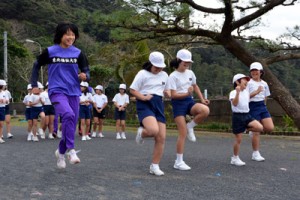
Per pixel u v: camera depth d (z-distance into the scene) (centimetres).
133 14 1359
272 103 1642
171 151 825
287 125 1507
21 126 1823
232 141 1101
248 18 1320
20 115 3288
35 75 494
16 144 967
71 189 439
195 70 4538
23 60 4103
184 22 1432
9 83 4031
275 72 4009
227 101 1761
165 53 2045
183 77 588
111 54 1669
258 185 474
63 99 486
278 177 529
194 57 4594
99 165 614
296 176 538
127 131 1541
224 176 532
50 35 5334
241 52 1402
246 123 627
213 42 1516
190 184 474
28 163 630
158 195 414
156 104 537
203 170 579
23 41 4725
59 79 493
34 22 5509
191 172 561
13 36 4812
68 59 496
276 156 758
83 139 1117
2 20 5066
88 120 1133
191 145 976
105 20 1373
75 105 503
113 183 475
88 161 658
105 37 4503
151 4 1318
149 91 537
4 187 447
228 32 1353
